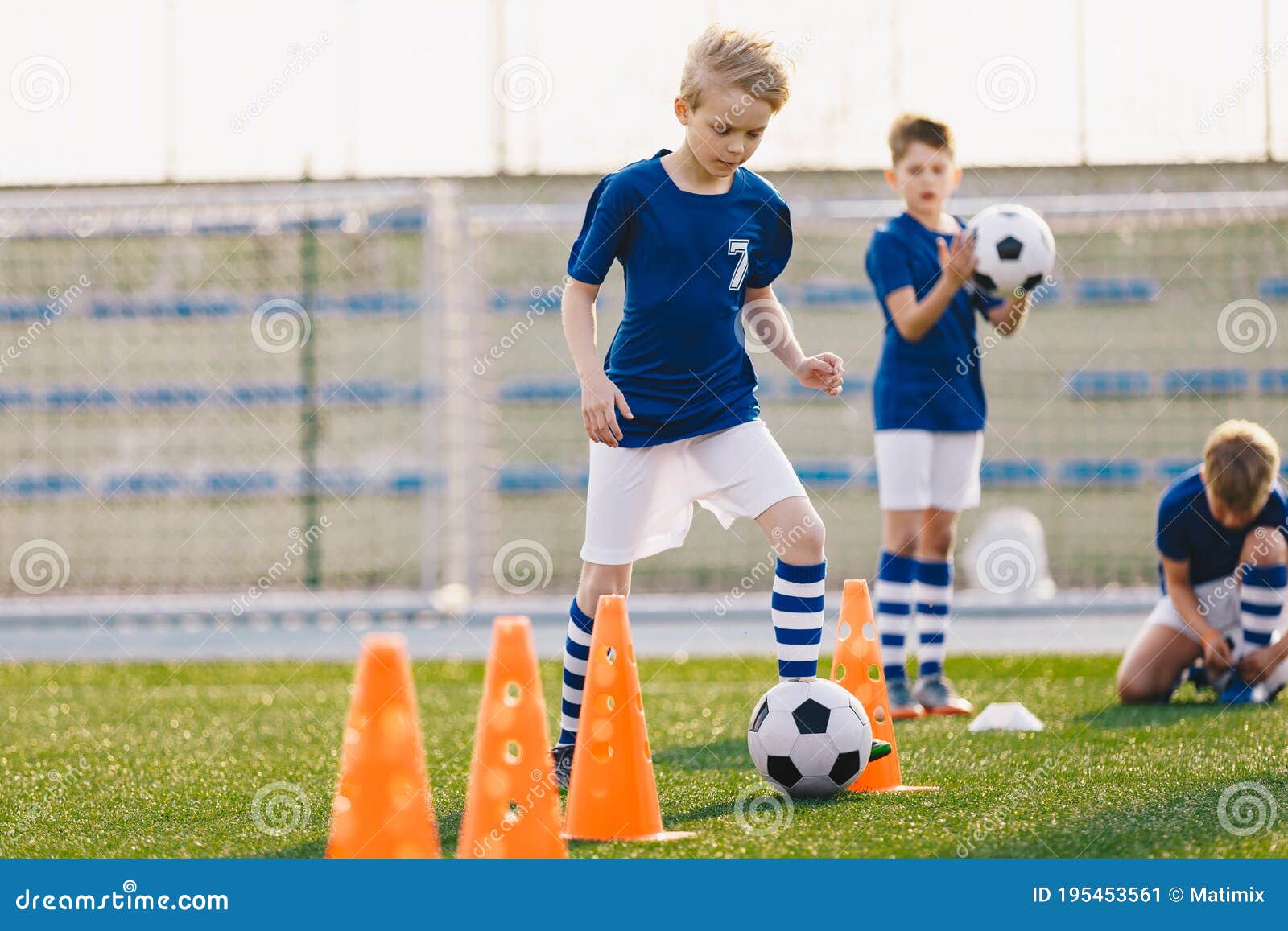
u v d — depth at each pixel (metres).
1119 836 4.13
